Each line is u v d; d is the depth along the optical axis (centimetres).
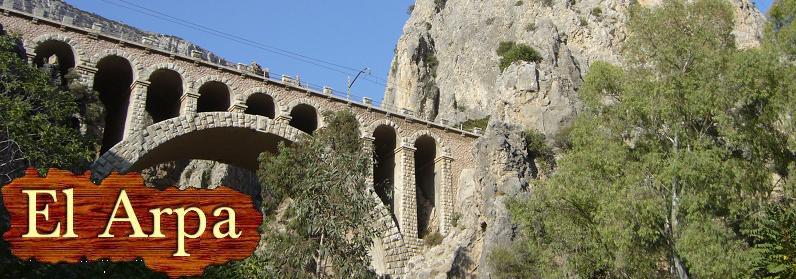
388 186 5288
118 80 4831
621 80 3366
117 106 4938
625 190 2886
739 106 3080
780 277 2220
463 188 5297
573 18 7450
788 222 2345
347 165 3384
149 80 4750
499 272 4106
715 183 2791
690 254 2627
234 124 4647
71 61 4519
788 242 2253
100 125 4797
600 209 3005
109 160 4078
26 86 3183
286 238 3117
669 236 2919
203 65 4731
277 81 4978
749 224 2789
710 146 2986
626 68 3553
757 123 3077
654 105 3083
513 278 4062
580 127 3325
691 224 2691
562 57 6931
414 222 5025
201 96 5125
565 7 7644
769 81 3041
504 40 7612
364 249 3288
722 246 2631
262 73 5419
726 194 2823
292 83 5103
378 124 5241
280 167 3400
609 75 3409
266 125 4772
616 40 7250
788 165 3034
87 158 3297
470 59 7756
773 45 3306
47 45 4275
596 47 7200
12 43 3412
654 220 2872
